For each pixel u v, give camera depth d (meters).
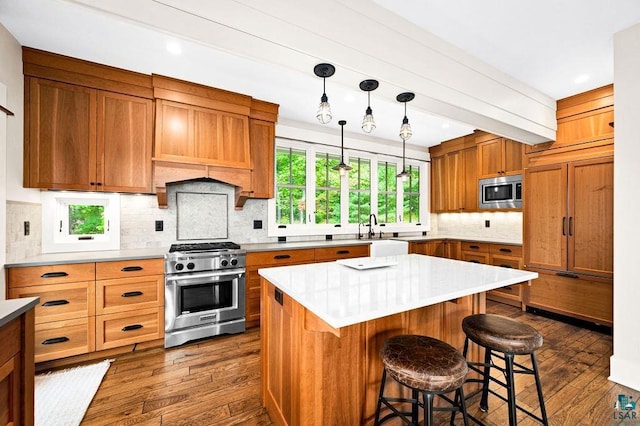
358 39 1.64
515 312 3.44
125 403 1.74
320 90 2.79
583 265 2.93
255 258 2.90
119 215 2.75
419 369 1.06
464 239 4.27
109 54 2.19
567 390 1.90
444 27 1.88
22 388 1.03
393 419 1.54
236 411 1.69
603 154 2.75
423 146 4.99
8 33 1.92
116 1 1.18
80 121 2.33
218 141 2.82
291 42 1.45
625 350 1.96
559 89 2.78
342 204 4.27
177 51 2.14
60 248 2.48
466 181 4.37
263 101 3.11
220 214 3.30
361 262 1.93
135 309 2.34
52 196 2.45
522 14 1.73
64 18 1.77
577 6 1.66
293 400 1.36
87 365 2.14
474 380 1.64
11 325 0.98
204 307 2.63
